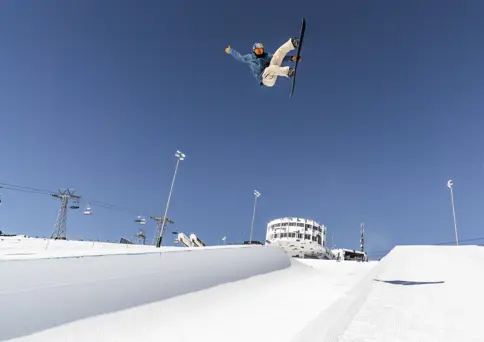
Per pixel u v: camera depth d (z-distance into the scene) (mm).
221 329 7000
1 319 5559
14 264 6129
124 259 8539
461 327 5203
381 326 5297
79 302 6863
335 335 4812
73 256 7336
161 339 6344
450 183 42188
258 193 40094
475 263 14602
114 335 6371
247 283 12508
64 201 58031
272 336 6578
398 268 13719
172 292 9273
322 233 74625
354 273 21062
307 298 10672
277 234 72250
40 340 5703
